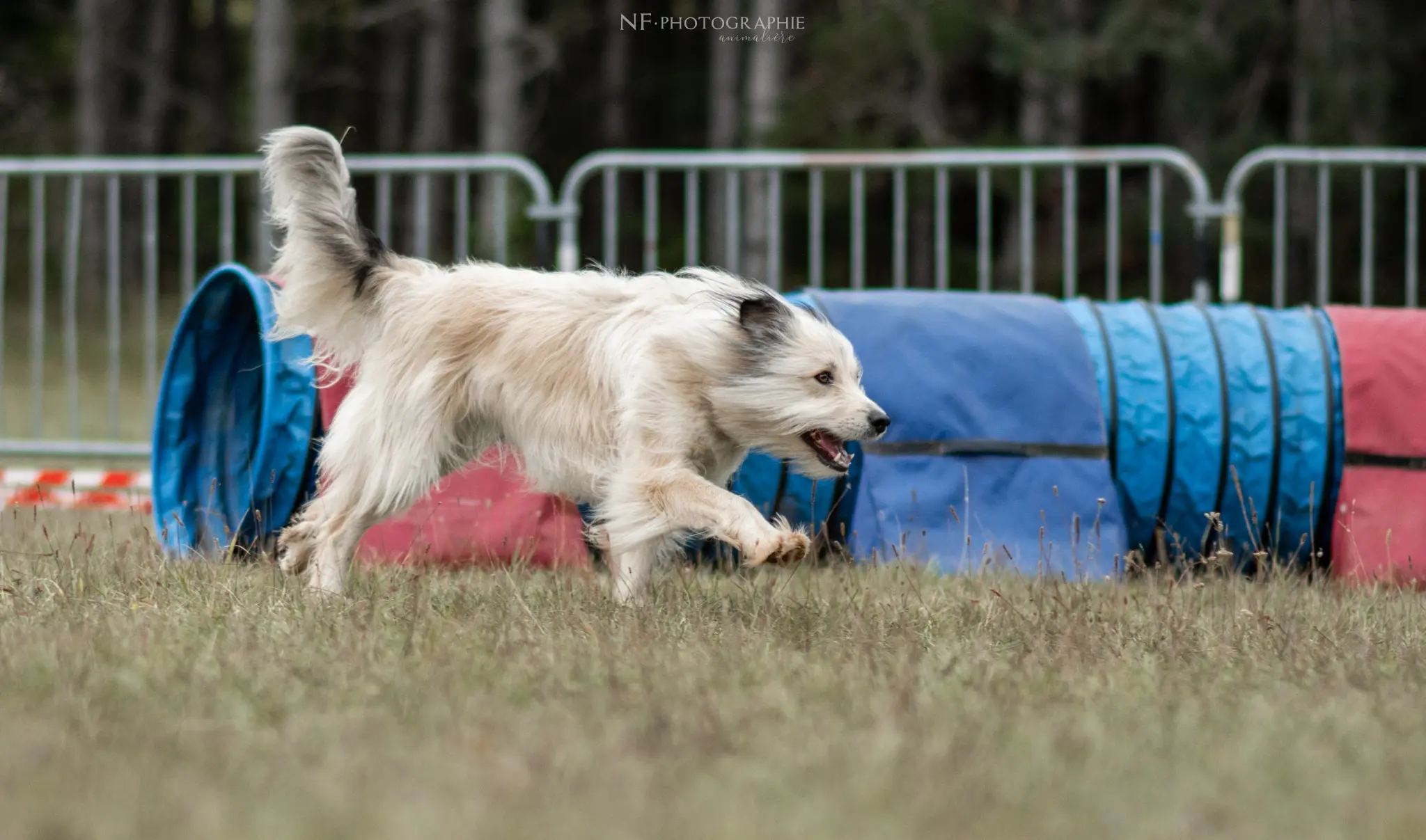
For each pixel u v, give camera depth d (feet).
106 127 124.06
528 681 20.44
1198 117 98.78
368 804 14.90
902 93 99.09
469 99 134.62
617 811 14.85
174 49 135.44
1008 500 33.81
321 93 143.23
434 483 28.53
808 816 14.71
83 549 32.12
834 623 25.12
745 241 99.96
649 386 26.73
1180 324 36.70
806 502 33.68
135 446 46.06
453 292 28.19
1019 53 92.43
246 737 17.49
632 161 44.47
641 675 20.49
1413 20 100.63
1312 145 96.53
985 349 34.60
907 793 15.57
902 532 33.01
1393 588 31.42
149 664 20.85
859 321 34.68
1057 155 43.45
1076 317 36.86
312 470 32.45
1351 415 34.86
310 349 32.86
